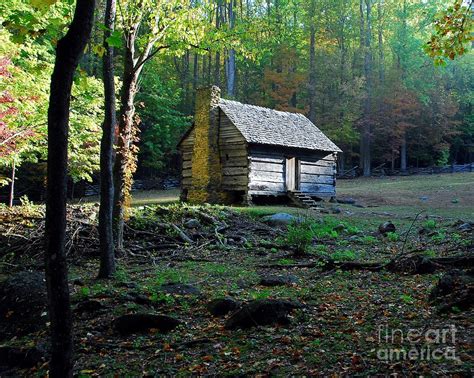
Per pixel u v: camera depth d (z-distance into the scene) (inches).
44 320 277.6
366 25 1931.6
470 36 339.0
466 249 449.4
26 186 1246.3
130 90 477.7
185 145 1031.6
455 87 1900.8
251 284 359.3
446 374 164.9
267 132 973.8
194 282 371.2
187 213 688.4
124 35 473.4
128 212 601.6
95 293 325.4
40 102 514.9
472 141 1942.7
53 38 171.6
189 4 495.8
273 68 1833.2
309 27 1834.4
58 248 152.0
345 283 342.0
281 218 724.7
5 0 411.8
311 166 1059.9
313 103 1663.4
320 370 183.3
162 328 255.0
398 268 372.2
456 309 234.8
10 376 217.8
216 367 199.8
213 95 956.6
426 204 1037.2
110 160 405.1
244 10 1961.1
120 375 202.1
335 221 749.3
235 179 932.0
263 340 224.2
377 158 1920.5
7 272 450.0
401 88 1695.4
